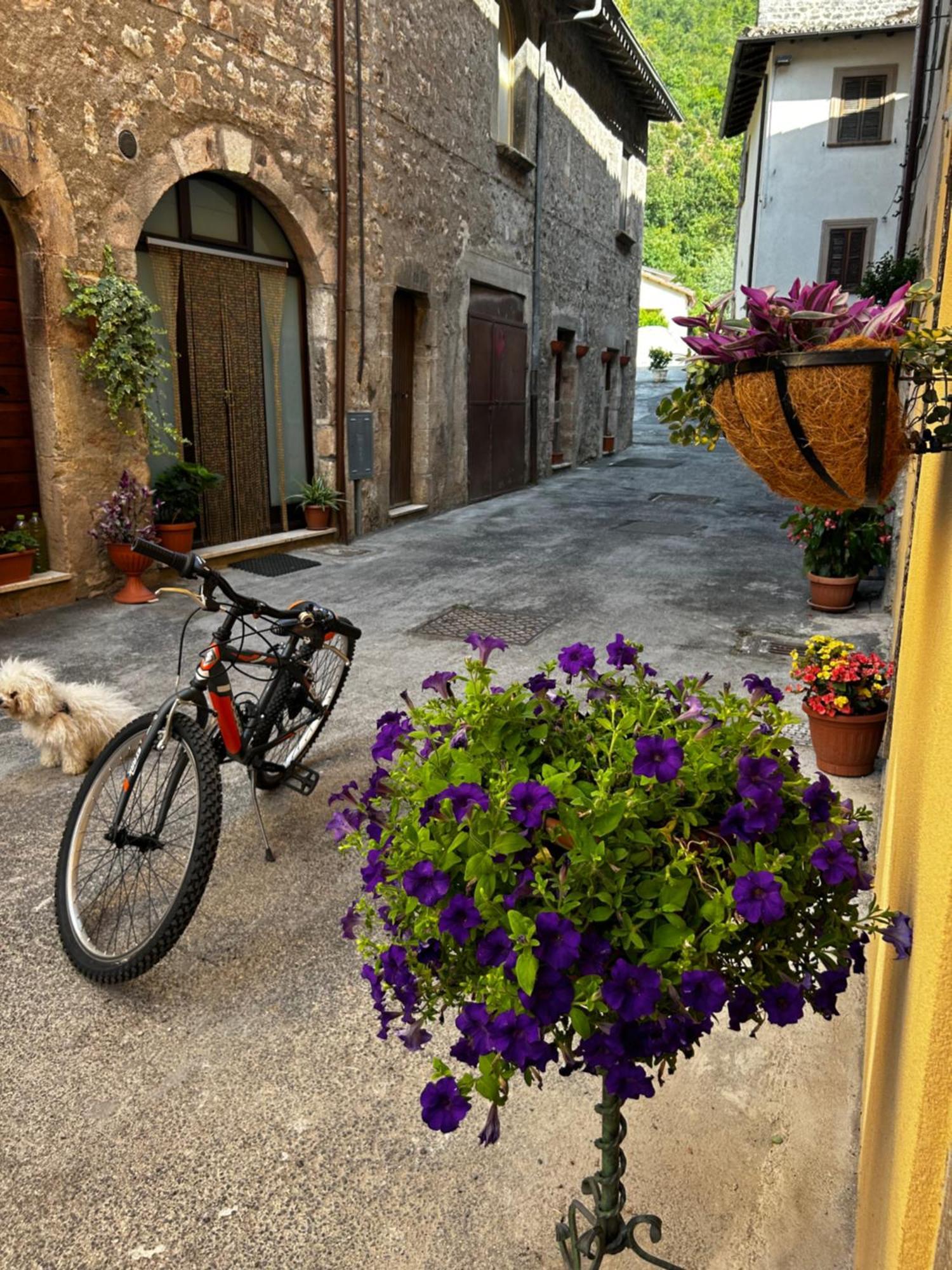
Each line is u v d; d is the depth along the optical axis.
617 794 1.22
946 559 1.07
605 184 15.59
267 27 6.73
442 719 1.50
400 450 9.85
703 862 1.21
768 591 6.65
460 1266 1.64
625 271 17.55
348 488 8.41
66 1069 2.12
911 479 2.93
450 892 1.25
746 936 1.22
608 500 11.68
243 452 7.50
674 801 1.27
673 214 56.22
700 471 15.23
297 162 7.25
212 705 2.82
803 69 17.09
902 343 1.00
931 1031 0.79
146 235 6.34
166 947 2.28
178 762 2.57
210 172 6.70
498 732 1.40
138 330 5.81
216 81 6.34
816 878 1.26
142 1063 2.14
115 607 5.92
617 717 1.48
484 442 11.54
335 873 2.95
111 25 5.53
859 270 17.62
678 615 5.95
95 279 5.69
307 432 8.28
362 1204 1.77
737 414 1.20
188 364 6.81
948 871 0.77
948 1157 0.69
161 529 6.36
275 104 6.92
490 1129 1.16
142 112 5.82
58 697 3.53
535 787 1.20
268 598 6.36
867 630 5.55
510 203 11.52
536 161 12.06
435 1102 1.14
